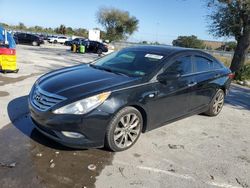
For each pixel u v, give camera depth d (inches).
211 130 220.5
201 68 225.6
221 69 252.7
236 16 661.9
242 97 393.1
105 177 138.5
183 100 201.8
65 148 161.6
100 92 151.0
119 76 175.8
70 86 157.2
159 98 178.5
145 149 172.6
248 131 229.8
